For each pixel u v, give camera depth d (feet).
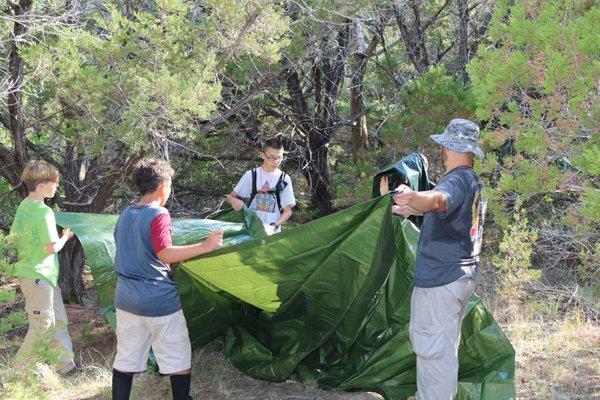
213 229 17.40
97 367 17.83
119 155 24.81
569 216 14.65
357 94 33.83
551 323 19.89
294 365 15.92
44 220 16.81
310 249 14.38
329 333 15.62
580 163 12.33
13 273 14.88
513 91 15.30
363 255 14.34
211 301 16.53
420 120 26.73
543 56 13.97
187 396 14.10
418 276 12.97
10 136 29.43
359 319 15.37
